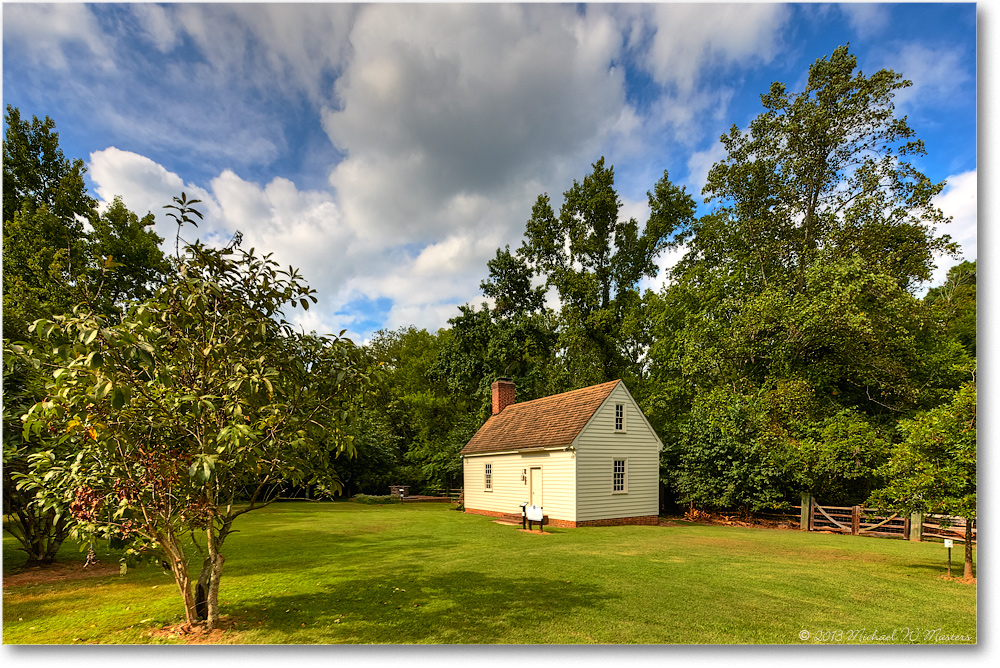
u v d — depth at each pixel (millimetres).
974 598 7129
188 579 5645
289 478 5898
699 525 17469
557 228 37469
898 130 21781
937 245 21781
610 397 17938
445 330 51781
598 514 16938
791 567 9258
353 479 33125
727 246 28156
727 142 26156
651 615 6258
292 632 5609
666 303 31312
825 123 22375
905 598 7117
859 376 20172
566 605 6629
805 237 24453
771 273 25672
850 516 15742
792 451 17125
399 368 46375
